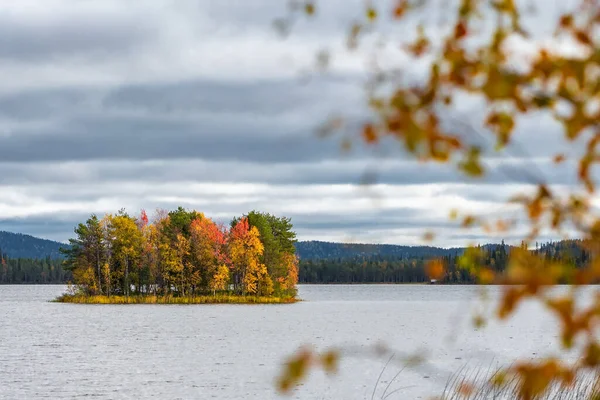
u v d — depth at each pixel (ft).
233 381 147.43
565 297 9.55
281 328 293.23
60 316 376.68
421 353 17.28
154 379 151.94
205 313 398.83
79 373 162.40
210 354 199.31
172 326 304.71
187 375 157.28
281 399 122.01
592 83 9.61
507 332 259.80
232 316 373.20
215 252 486.79
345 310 451.12
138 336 258.37
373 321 338.34
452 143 9.21
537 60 9.73
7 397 132.05
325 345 215.72
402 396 114.32
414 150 9.23
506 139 10.07
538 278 9.68
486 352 179.93
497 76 9.46
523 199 10.68
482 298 10.85
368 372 142.00
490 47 9.89
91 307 459.32
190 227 486.79
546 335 246.88
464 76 9.70
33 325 313.73
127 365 176.65
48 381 150.30
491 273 11.10
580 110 9.68
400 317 372.38
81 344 230.89
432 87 9.68
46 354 202.59
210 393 133.80
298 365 9.72
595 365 9.77
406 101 9.42
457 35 10.26
